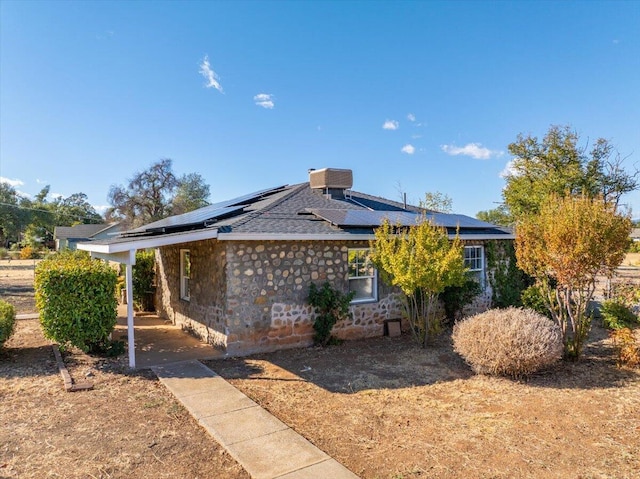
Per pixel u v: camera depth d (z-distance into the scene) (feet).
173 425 16.78
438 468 13.33
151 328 37.96
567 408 18.17
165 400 19.52
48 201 229.45
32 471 13.17
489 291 41.70
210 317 30.60
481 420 17.08
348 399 19.67
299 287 29.99
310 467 13.33
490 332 22.20
